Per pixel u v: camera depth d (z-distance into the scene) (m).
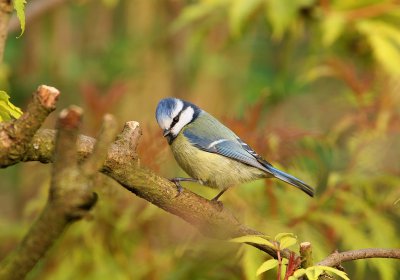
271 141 8.43
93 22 13.27
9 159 3.82
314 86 12.45
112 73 12.59
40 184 10.36
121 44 12.86
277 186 8.70
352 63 10.73
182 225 8.70
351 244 8.00
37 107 3.70
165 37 12.73
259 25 12.33
